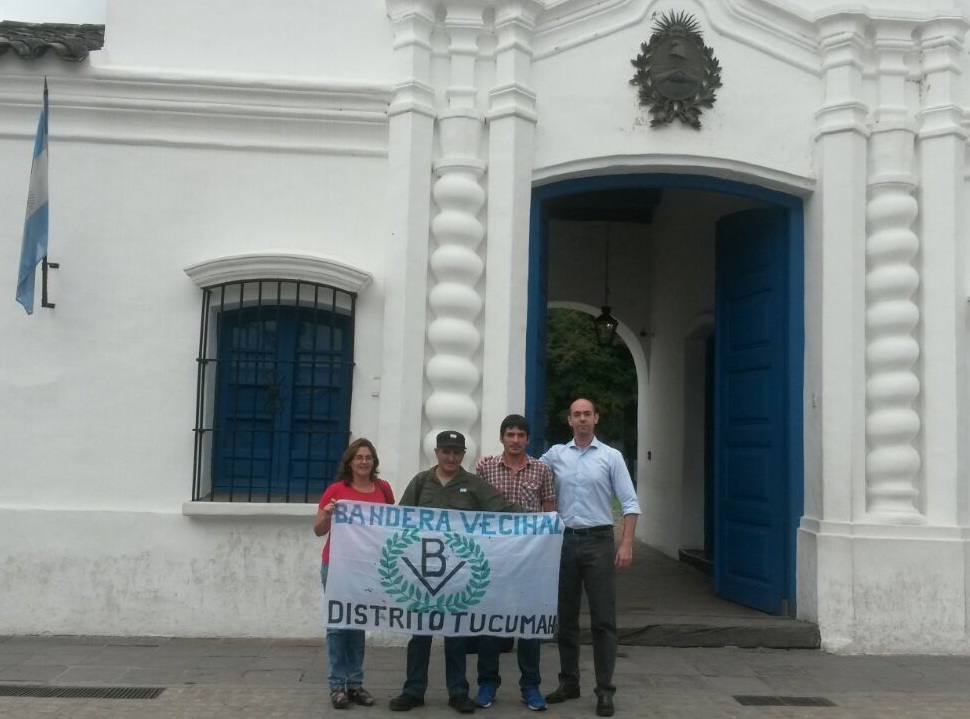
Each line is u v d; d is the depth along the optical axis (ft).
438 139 25.26
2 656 22.20
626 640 24.91
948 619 24.40
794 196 26.55
